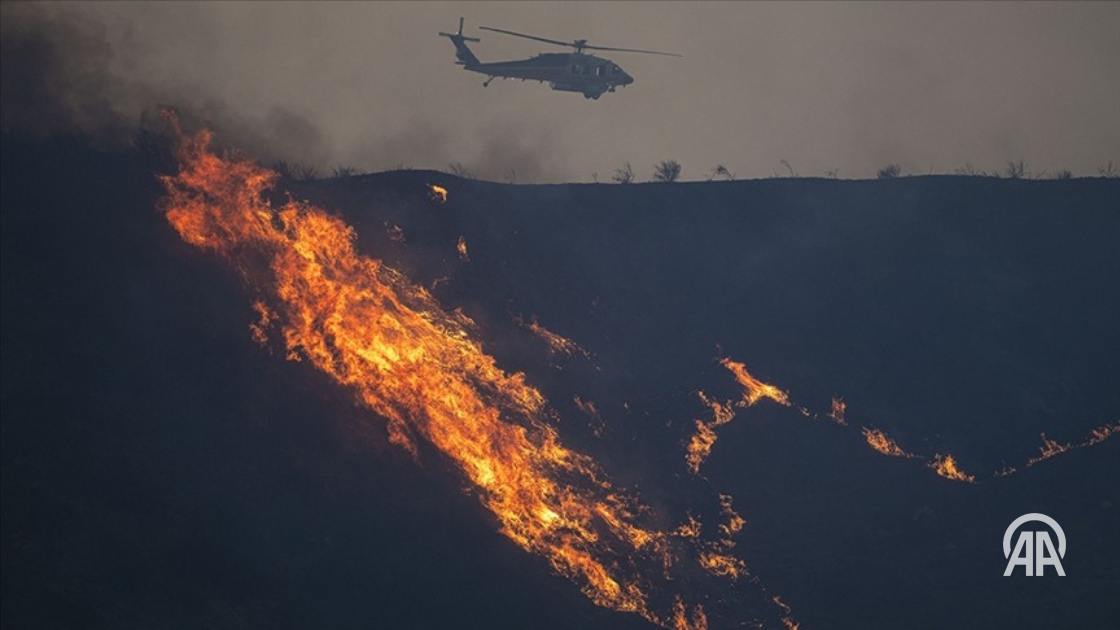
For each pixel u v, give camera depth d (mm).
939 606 113375
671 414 133000
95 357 106750
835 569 117688
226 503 101625
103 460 99688
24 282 110062
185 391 108000
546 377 130375
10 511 93250
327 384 114625
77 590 90625
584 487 119375
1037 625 110125
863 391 138250
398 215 140875
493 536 108500
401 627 98438
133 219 120000
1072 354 143000
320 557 101000
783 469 128875
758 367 139875
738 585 115500
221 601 94750
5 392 100938
